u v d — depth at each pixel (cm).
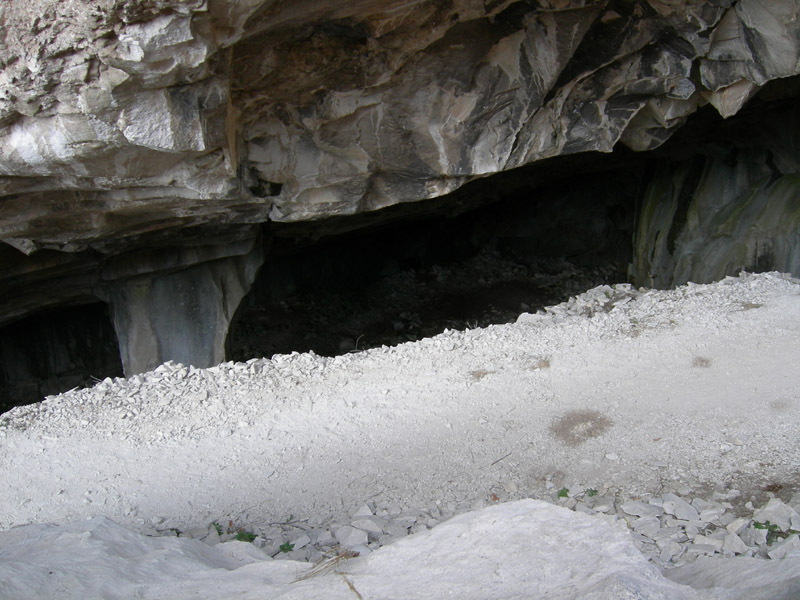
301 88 747
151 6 527
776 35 752
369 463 605
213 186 780
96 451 652
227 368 765
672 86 862
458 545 293
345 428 651
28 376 1316
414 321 1576
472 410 653
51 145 641
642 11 762
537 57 782
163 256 1084
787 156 1165
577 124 884
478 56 770
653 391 645
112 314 1153
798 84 1027
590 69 815
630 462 564
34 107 602
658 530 466
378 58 732
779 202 1162
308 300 1614
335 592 278
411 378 712
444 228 1795
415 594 263
